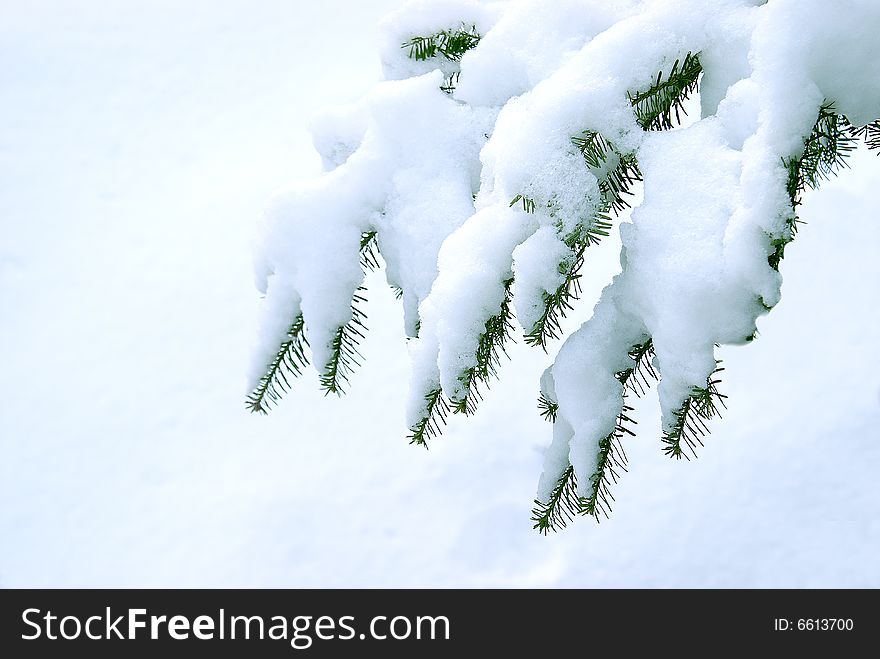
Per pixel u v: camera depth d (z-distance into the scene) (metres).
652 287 1.72
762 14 1.75
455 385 1.86
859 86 1.69
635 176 1.90
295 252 2.06
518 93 2.02
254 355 2.15
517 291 1.78
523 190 1.76
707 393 1.72
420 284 1.97
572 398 1.88
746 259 1.62
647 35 1.81
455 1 2.20
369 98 2.06
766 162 1.62
